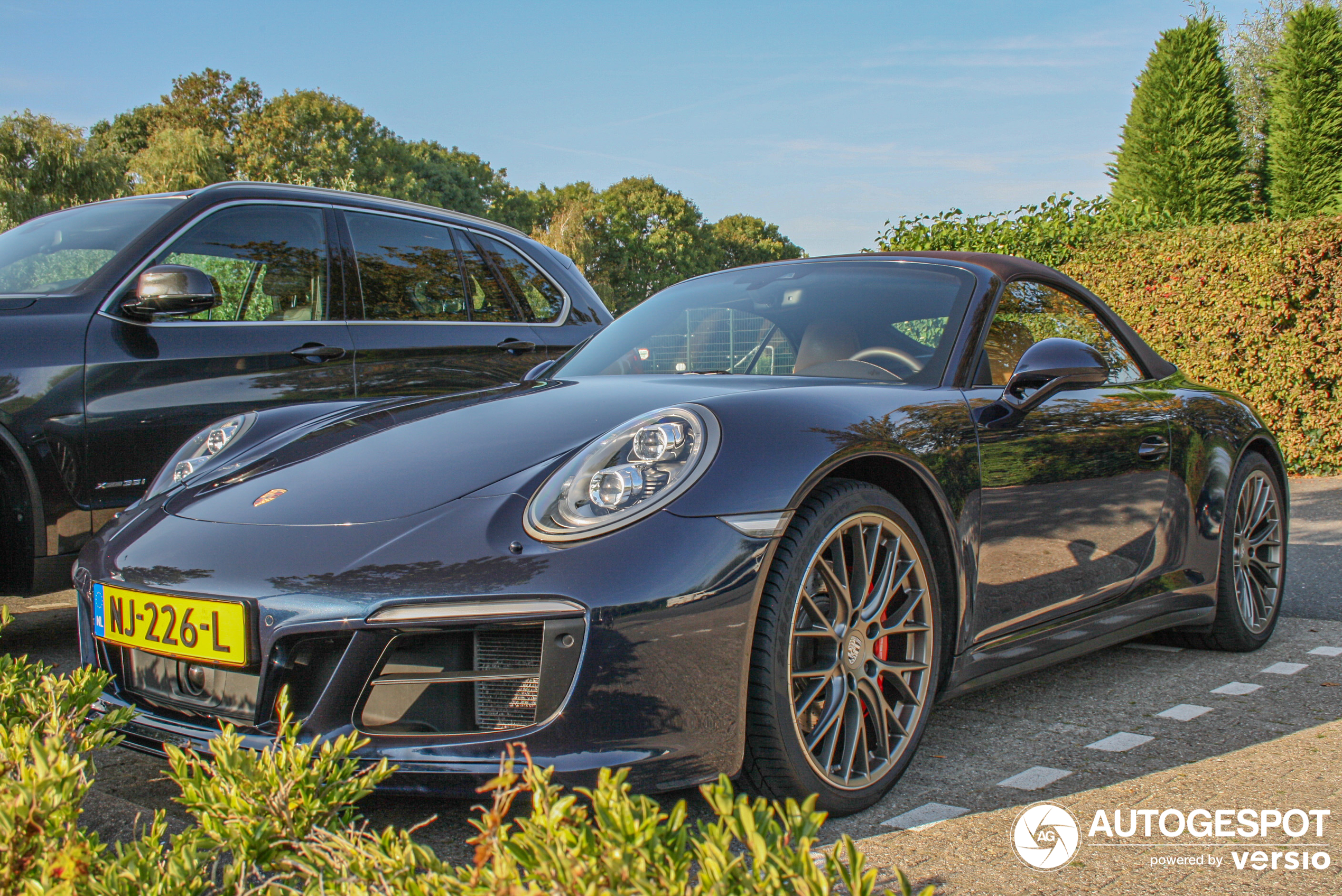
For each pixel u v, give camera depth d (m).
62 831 1.16
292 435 2.49
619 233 67.62
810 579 1.96
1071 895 1.64
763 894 0.89
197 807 1.26
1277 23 27.20
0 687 1.60
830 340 2.70
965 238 10.04
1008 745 2.42
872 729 2.11
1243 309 7.58
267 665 1.77
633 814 0.96
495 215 55.66
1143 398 3.05
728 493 1.83
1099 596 2.77
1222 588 3.25
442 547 1.78
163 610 1.90
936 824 1.94
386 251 4.25
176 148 35.16
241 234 3.84
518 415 2.29
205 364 3.57
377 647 1.73
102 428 3.29
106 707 2.02
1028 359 2.51
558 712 1.68
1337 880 1.70
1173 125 20.80
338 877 1.14
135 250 3.57
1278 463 3.54
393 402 2.73
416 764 1.69
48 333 3.25
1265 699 2.79
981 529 2.32
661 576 1.72
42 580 3.21
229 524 2.01
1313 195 21.25
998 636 2.42
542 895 0.91
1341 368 7.27
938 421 2.28
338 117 49.03
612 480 1.82
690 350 2.90
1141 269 8.12
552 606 1.69
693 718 1.74
